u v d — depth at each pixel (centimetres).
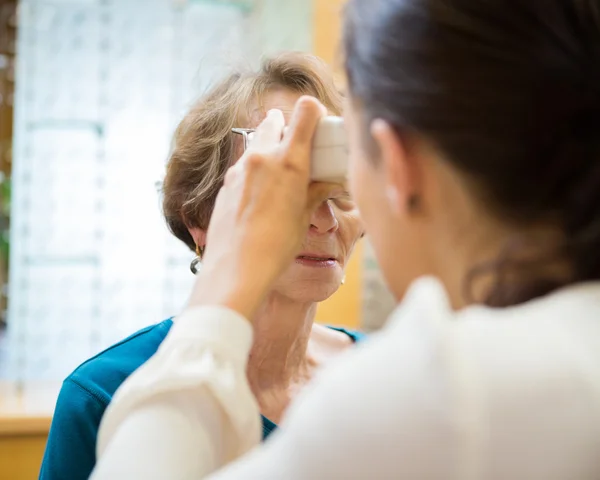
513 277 48
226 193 67
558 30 46
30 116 172
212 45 182
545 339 42
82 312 175
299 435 42
